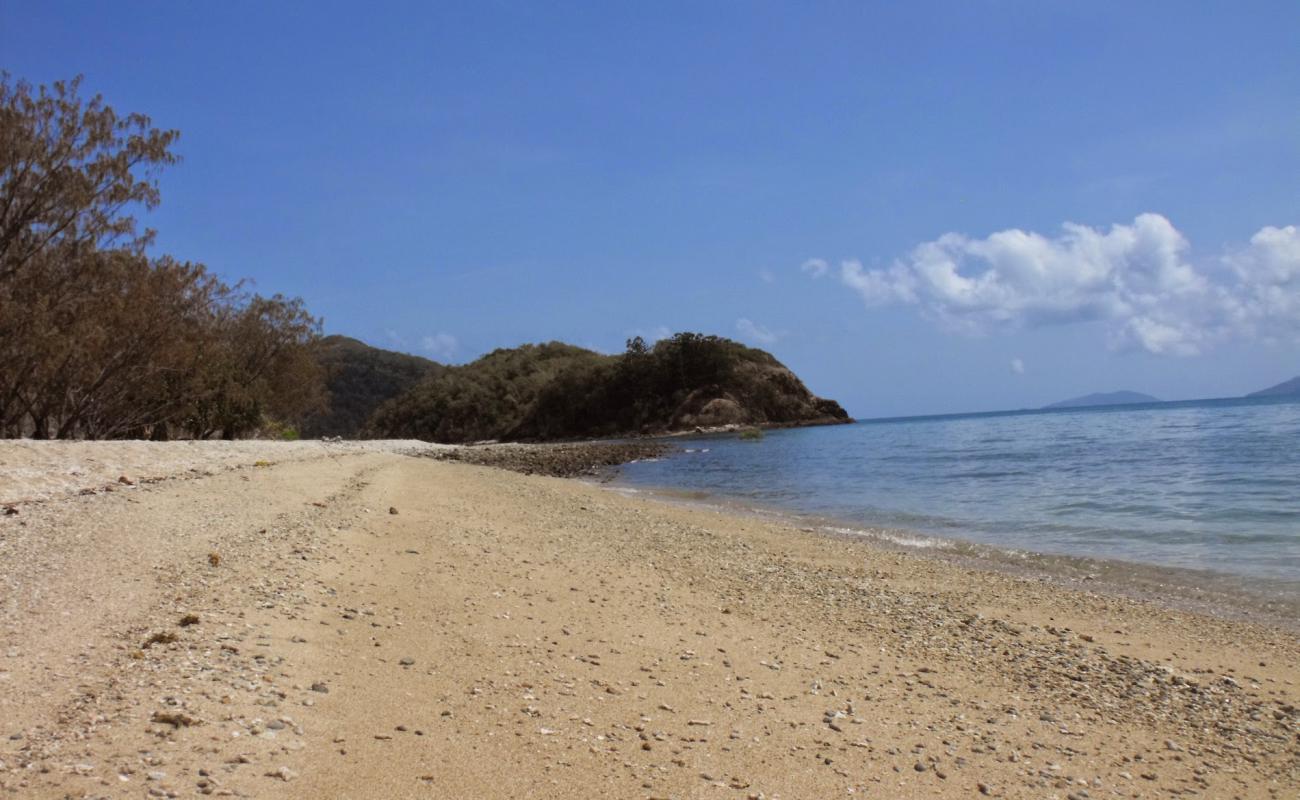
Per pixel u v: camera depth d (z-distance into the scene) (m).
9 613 6.38
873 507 22.73
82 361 27.50
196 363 34.88
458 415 124.56
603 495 25.34
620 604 9.62
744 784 5.13
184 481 16.03
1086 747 6.30
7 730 4.34
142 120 27.72
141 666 5.50
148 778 4.00
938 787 5.39
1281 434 46.03
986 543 16.14
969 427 93.50
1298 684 7.89
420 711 5.62
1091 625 9.92
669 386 113.62
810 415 117.88
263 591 7.92
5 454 15.83
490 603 8.95
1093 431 64.75
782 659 7.98
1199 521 17.56
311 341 51.88
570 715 5.95
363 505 15.23
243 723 4.84
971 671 8.00
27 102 25.73
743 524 18.34
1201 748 6.38
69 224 27.02
